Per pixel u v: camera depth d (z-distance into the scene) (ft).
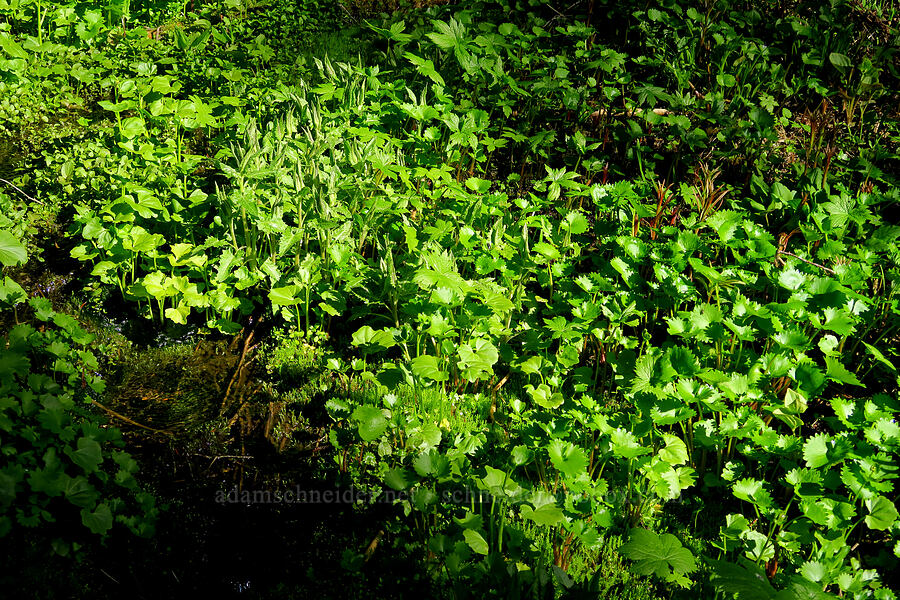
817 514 8.91
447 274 11.43
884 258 13.96
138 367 11.98
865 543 10.05
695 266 12.39
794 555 9.16
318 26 23.24
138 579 8.49
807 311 11.73
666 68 19.15
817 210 14.61
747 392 10.46
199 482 10.05
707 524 10.30
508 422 11.65
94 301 12.94
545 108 19.08
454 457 9.77
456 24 18.35
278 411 11.34
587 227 14.61
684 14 21.89
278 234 12.90
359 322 13.42
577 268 15.20
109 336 12.40
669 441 9.94
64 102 17.93
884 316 13.26
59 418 9.16
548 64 19.06
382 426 9.62
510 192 17.40
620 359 11.98
